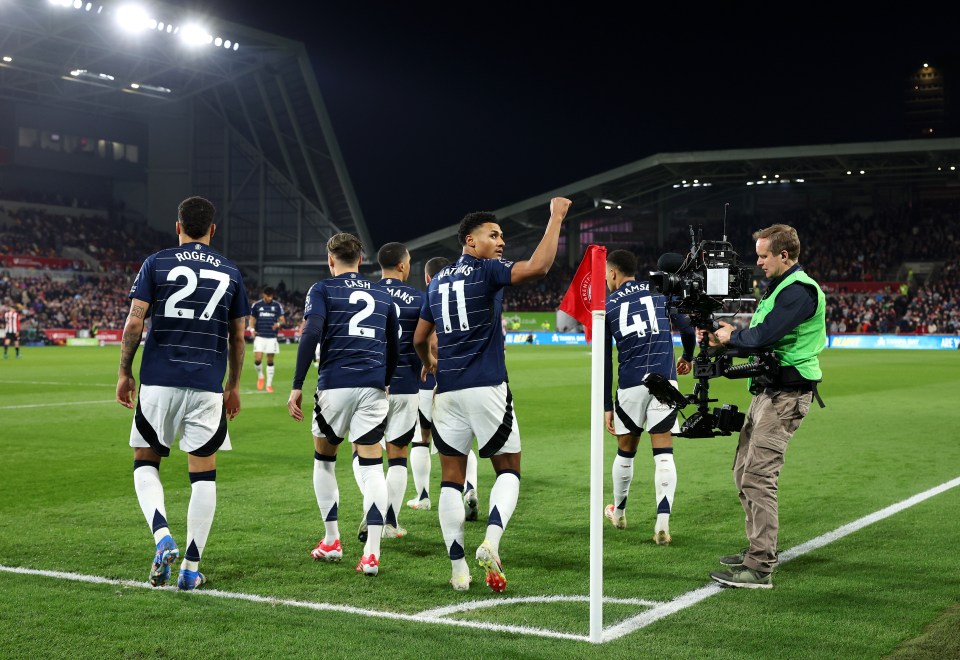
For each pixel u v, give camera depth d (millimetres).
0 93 48750
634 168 45656
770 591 4527
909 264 47969
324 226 53000
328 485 5199
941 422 12070
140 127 54594
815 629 3932
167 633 3857
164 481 7766
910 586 4602
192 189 54656
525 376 21438
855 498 6934
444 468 4668
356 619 4074
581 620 4066
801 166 46312
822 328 4738
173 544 4500
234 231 54531
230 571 4902
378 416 5258
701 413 4871
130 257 52312
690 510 6594
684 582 4703
